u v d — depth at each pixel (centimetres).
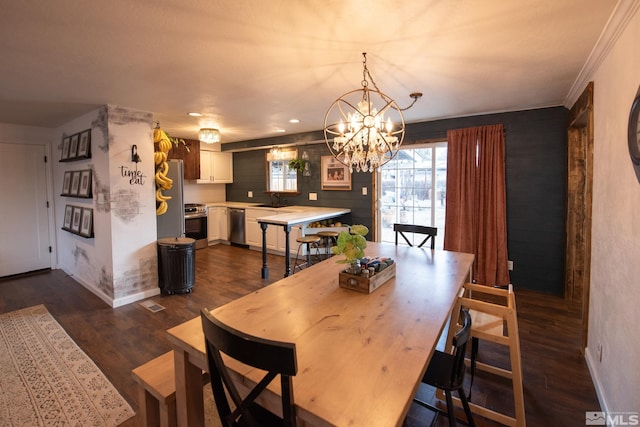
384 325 145
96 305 349
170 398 146
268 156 639
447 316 156
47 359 247
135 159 352
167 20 166
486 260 396
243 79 259
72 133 412
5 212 445
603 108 210
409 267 243
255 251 601
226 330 92
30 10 155
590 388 211
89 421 185
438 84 280
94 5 151
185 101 325
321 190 565
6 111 357
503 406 197
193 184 670
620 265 172
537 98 327
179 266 374
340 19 168
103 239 355
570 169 349
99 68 232
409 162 470
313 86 280
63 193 434
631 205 158
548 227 372
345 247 192
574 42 196
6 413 191
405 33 184
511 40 194
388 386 103
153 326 300
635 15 154
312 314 157
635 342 150
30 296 378
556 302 351
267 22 170
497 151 384
